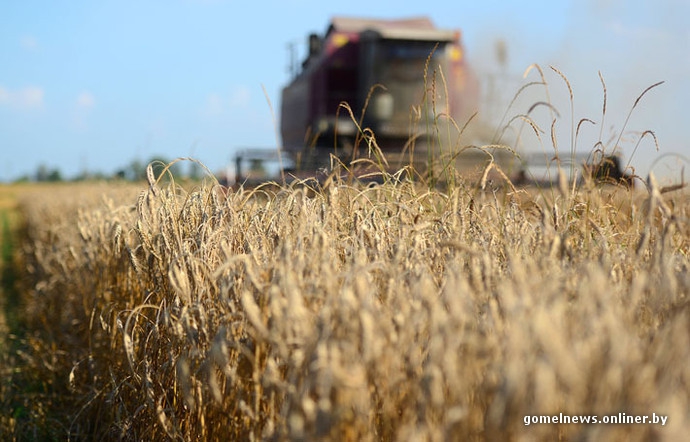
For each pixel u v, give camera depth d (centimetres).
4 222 2461
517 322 162
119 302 436
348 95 1349
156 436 321
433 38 1230
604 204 369
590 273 205
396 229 311
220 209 337
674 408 137
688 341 168
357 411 188
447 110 404
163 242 350
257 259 268
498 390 158
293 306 205
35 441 439
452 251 282
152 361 328
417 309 199
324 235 260
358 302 201
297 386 209
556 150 335
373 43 1228
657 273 242
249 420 238
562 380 152
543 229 274
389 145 1209
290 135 1688
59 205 1220
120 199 700
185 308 277
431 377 172
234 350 260
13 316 838
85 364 473
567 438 168
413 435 168
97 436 402
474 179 400
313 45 1505
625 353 147
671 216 247
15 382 566
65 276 603
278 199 345
